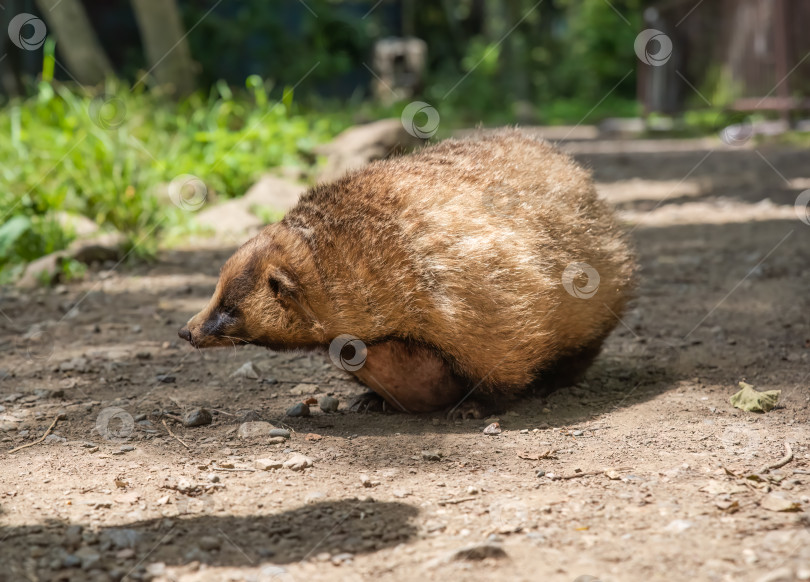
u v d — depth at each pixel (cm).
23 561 199
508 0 1216
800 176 516
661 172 583
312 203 228
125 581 196
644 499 208
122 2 1014
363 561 198
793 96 706
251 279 224
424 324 224
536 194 230
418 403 235
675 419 232
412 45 1091
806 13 695
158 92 552
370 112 834
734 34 803
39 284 314
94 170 395
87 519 207
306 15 1080
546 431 229
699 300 293
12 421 235
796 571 193
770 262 319
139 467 220
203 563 198
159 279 321
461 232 223
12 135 420
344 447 225
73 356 266
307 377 255
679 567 195
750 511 205
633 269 244
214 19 1012
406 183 226
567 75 1373
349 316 224
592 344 240
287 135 463
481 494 211
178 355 266
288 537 203
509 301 223
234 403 243
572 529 203
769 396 235
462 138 243
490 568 196
